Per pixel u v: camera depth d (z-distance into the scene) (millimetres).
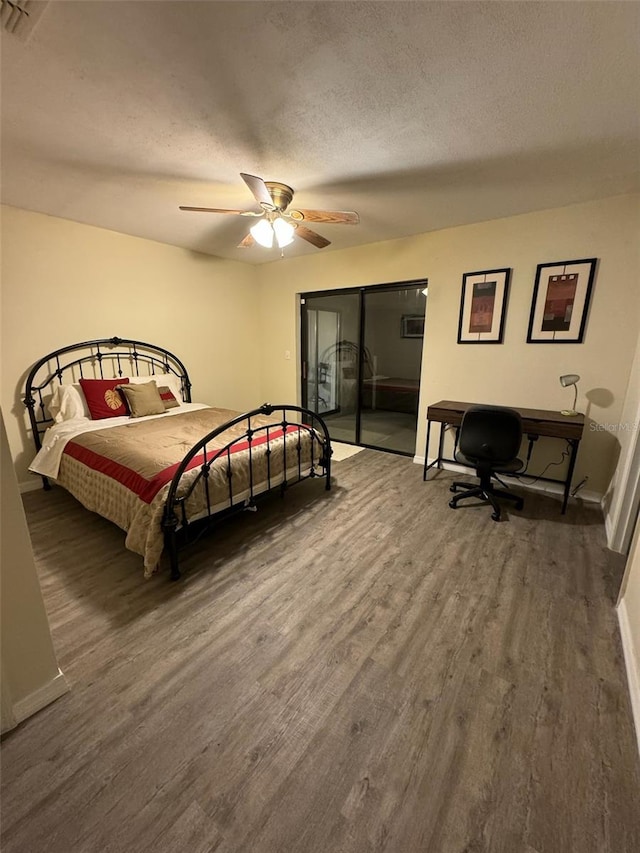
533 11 1184
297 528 2650
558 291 2984
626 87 1533
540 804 1078
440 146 2018
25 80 1494
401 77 1488
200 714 1330
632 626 1587
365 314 4344
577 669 1529
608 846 989
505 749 1223
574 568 2205
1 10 1162
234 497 2443
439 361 3717
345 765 1174
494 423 2656
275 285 4949
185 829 1017
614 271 2768
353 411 4730
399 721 1313
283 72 1459
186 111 1715
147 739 1243
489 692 1426
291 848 982
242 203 2875
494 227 3205
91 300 3486
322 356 4867
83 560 2248
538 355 3162
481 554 2344
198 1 1145
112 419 3254
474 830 1021
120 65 1418
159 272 3994
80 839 992
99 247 3482
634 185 2504
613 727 1296
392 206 2895
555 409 3148
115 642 1645
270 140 1962
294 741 1244
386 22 1226
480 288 3342
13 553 1219
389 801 1084
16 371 3104
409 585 2049
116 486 2262
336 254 4285
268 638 1679
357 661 1562
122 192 2654
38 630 1304
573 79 1492
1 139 1947
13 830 1009
